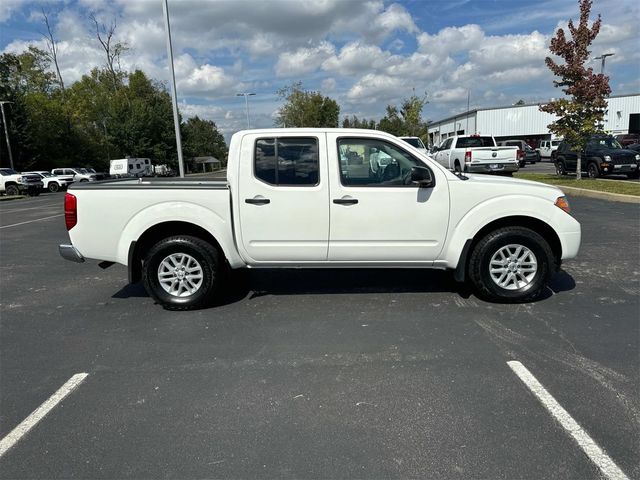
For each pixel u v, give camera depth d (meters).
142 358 3.99
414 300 5.27
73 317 5.06
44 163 52.62
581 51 15.80
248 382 3.52
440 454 2.64
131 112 61.88
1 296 5.93
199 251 5.00
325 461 2.60
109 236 5.00
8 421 3.09
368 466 2.55
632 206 11.56
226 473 2.53
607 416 2.96
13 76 55.66
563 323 4.48
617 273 6.06
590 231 8.74
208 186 4.95
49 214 16.27
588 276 5.97
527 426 2.88
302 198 4.88
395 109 59.97
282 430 2.91
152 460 2.65
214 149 125.25
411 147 4.92
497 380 3.45
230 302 5.39
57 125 53.56
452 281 5.96
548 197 4.96
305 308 5.12
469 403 3.15
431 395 3.27
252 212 4.92
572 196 14.01
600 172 17.98
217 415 3.09
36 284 6.47
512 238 4.92
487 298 5.13
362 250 4.99
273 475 2.50
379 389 3.37
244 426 2.96
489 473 2.48
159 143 63.53
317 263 5.08
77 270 7.27
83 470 2.59
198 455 2.69
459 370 3.62
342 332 4.43
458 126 56.31
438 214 4.91
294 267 5.12
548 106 16.88
